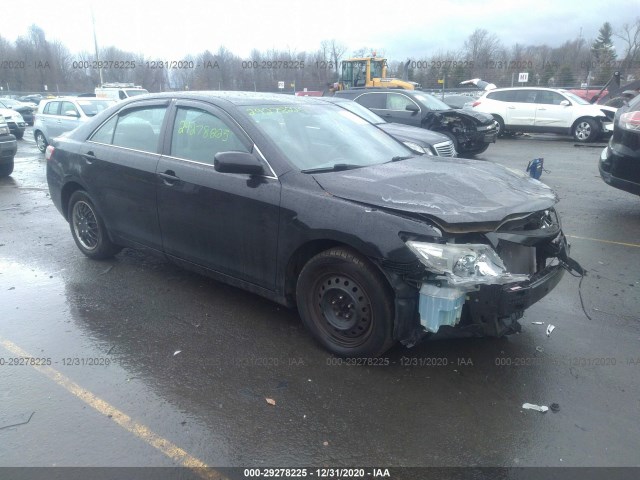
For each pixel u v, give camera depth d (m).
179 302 4.52
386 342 3.37
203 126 4.23
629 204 8.18
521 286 3.15
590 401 3.18
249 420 3.00
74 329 4.04
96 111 14.14
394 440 2.84
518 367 3.52
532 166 8.48
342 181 3.56
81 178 5.17
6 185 9.85
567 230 6.73
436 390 3.27
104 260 5.52
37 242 6.19
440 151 9.12
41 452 2.75
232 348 3.77
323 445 2.81
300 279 3.67
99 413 3.06
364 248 3.21
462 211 3.16
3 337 3.92
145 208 4.60
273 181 3.71
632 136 6.78
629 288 4.83
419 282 3.14
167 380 3.38
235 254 4.02
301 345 3.81
